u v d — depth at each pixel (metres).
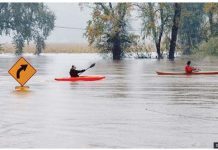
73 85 41.00
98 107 27.22
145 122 22.25
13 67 37.00
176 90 36.47
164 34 94.25
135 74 54.28
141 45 93.50
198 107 27.14
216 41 87.06
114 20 90.06
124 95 33.22
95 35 90.06
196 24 103.50
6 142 18.34
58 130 20.45
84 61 91.75
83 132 20.06
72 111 25.69
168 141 18.38
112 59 96.75
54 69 65.44
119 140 18.58
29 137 19.14
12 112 25.36
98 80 45.88
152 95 33.12
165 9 92.56
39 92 35.31
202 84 41.41
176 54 110.50
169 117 23.66
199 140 18.52
